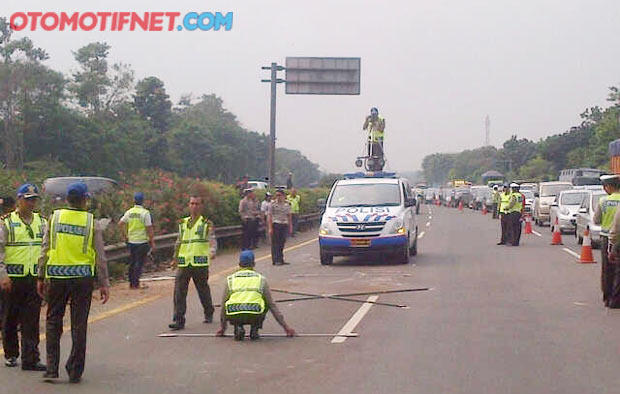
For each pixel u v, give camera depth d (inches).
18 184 715.4
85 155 2508.6
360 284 669.3
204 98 4731.8
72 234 328.8
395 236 818.2
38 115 2409.0
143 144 2817.4
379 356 379.6
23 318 353.4
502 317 490.6
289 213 860.0
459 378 334.0
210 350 398.0
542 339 418.6
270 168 1453.0
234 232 1096.2
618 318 485.1
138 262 648.4
